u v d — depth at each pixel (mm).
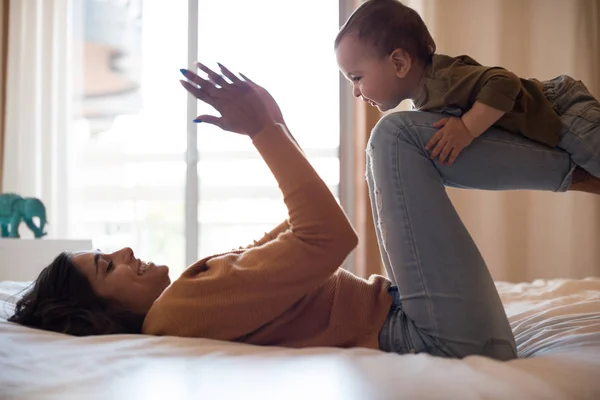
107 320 1027
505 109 985
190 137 3520
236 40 3623
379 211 998
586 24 3111
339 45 1203
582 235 3084
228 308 934
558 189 1076
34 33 3373
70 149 3521
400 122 989
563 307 1229
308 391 651
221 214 3740
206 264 1005
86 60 3719
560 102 1093
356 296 1007
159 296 1051
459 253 941
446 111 1042
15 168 3316
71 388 672
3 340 891
